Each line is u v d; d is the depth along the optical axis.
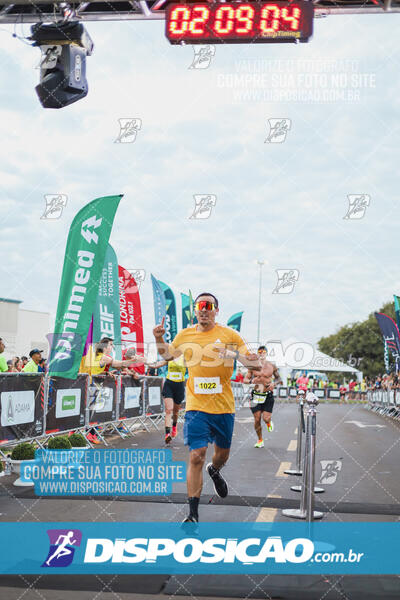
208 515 4.96
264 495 5.83
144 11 7.50
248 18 6.86
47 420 8.04
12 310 32.06
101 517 4.88
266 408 10.02
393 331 20.11
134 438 11.13
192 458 4.50
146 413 13.12
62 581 3.42
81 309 8.92
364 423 16.53
